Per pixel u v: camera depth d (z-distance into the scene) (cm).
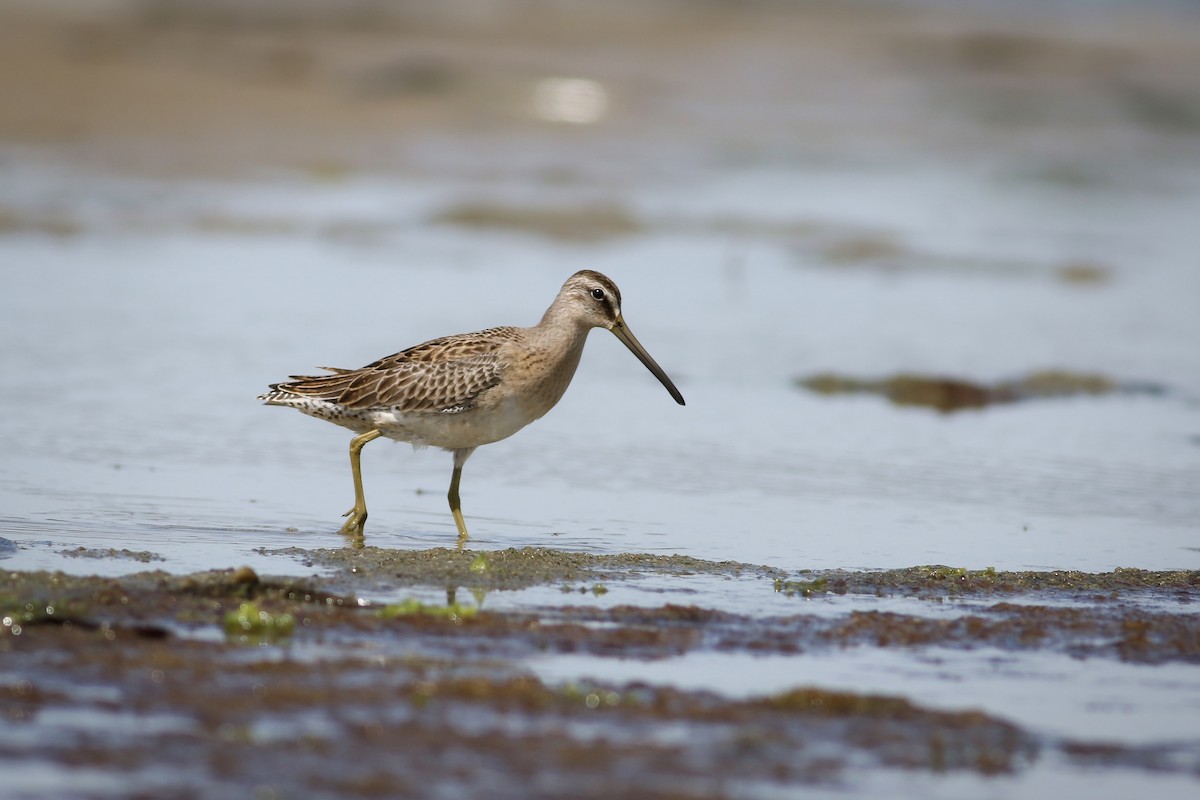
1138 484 1518
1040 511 1409
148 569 1109
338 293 2283
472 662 928
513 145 3491
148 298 2189
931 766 811
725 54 4425
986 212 3169
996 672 962
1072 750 840
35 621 956
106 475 1408
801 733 844
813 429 1716
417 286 2350
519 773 771
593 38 4472
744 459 1576
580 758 793
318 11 4494
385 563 1150
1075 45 4722
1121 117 4019
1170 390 1956
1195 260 2798
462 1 4747
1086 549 1291
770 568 1193
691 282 2497
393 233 2738
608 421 1720
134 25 4106
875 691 915
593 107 3831
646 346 2081
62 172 2961
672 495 1434
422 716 837
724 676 931
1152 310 2412
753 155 3556
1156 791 792
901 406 1855
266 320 2094
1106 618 1070
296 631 966
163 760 768
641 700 877
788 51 4500
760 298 2405
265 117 3478
